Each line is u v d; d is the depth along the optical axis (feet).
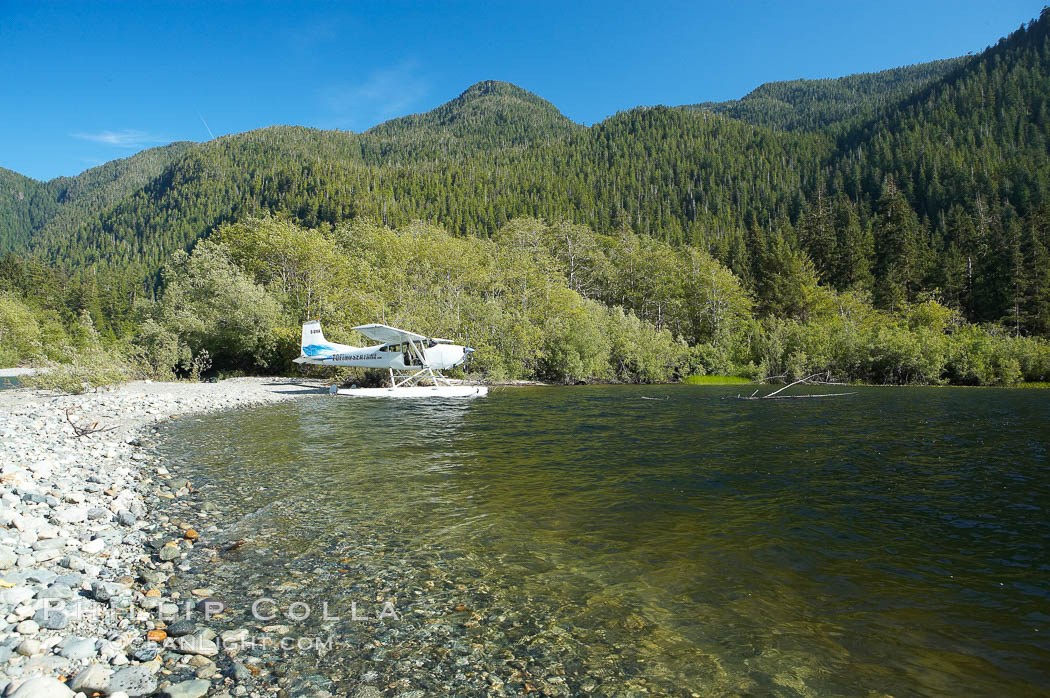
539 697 8.34
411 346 61.00
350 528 16.03
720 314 133.49
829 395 63.10
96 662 9.05
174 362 79.05
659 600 11.57
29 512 16.29
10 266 217.36
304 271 101.55
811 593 11.83
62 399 48.03
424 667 9.17
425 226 181.47
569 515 17.16
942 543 14.74
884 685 8.54
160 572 12.80
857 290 155.74
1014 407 48.62
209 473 22.68
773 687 8.54
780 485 20.67
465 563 13.55
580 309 97.25
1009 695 8.20
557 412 43.73
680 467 23.70
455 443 29.50
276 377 86.38
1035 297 132.05
